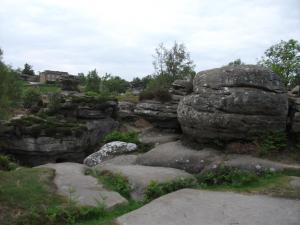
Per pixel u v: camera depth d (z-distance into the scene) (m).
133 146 15.40
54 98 28.05
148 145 15.51
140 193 9.55
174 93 17.52
